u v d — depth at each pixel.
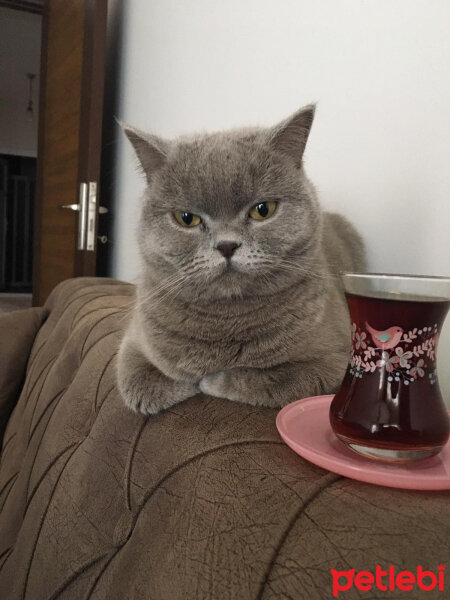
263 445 0.25
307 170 0.49
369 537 0.17
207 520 0.21
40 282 1.37
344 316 0.39
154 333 0.36
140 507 0.26
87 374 0.44
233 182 0.33
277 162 0.35
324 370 0.33
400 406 0.21
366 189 0.41
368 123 0.41
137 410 0.33
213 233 0.34
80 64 1.01
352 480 0.21
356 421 0.22
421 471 0.21
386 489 0.20
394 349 0.22
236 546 0.19
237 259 0.33
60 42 1.18
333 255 0.40
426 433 0.21
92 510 0.30
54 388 0.52
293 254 0.35
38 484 0.40
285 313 0.34
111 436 0.34
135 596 0.22
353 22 0.41
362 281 0.23
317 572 0.16
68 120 1.10
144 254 0.39
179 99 0.77
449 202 0.34
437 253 0.35
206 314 0.34
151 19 0.90
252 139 0.36
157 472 0.27
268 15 0.53
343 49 0.43
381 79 0.39
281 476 0.22
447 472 0.21
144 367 0.35
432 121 0.35
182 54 0.76
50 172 1.27
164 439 0.29
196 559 0.20
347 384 0.23
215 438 0.26
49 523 0.34
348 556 0.17
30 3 1.38
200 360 0.34
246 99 0.58
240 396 0.32
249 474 0.22
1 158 2.82
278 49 0.52
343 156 0.44
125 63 1.07
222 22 0.63
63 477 0.36
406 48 0.36
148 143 0.37
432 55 0.34
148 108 0.92
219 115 0.64
